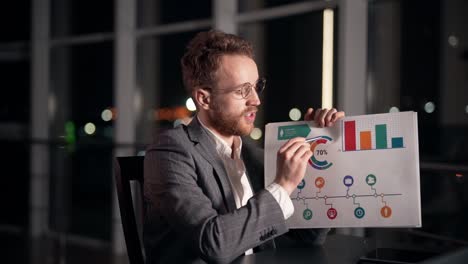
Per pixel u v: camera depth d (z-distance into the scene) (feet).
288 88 13.20
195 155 4.17
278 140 4.19
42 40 19.11
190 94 4.32
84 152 17.65
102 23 17.44
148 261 4.24
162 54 16.30
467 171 6.64
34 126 19.22
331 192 3.97
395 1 11.89
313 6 12.36
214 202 4.13
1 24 19.88
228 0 14.21
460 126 12.84
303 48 12.89
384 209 3.81
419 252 3.72
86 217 20.29
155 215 4.20
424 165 7.04
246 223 3.66
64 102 19.35
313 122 4.15
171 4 15.81
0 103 19.71
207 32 4.32
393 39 11.98
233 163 4.45
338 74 11.89
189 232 3.72
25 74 19.77
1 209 19.51
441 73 12.62
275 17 13.35
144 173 4.26
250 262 3.52
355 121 4.02
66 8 18.76
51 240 17.57
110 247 16.55
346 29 11.62
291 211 3.86
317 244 4.17
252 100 4.17
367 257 3.74
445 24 12.48
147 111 16.87
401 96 12.14
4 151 18.99
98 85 17.56
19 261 14.62
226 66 4.10
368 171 3.89
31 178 18.80
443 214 13.38
